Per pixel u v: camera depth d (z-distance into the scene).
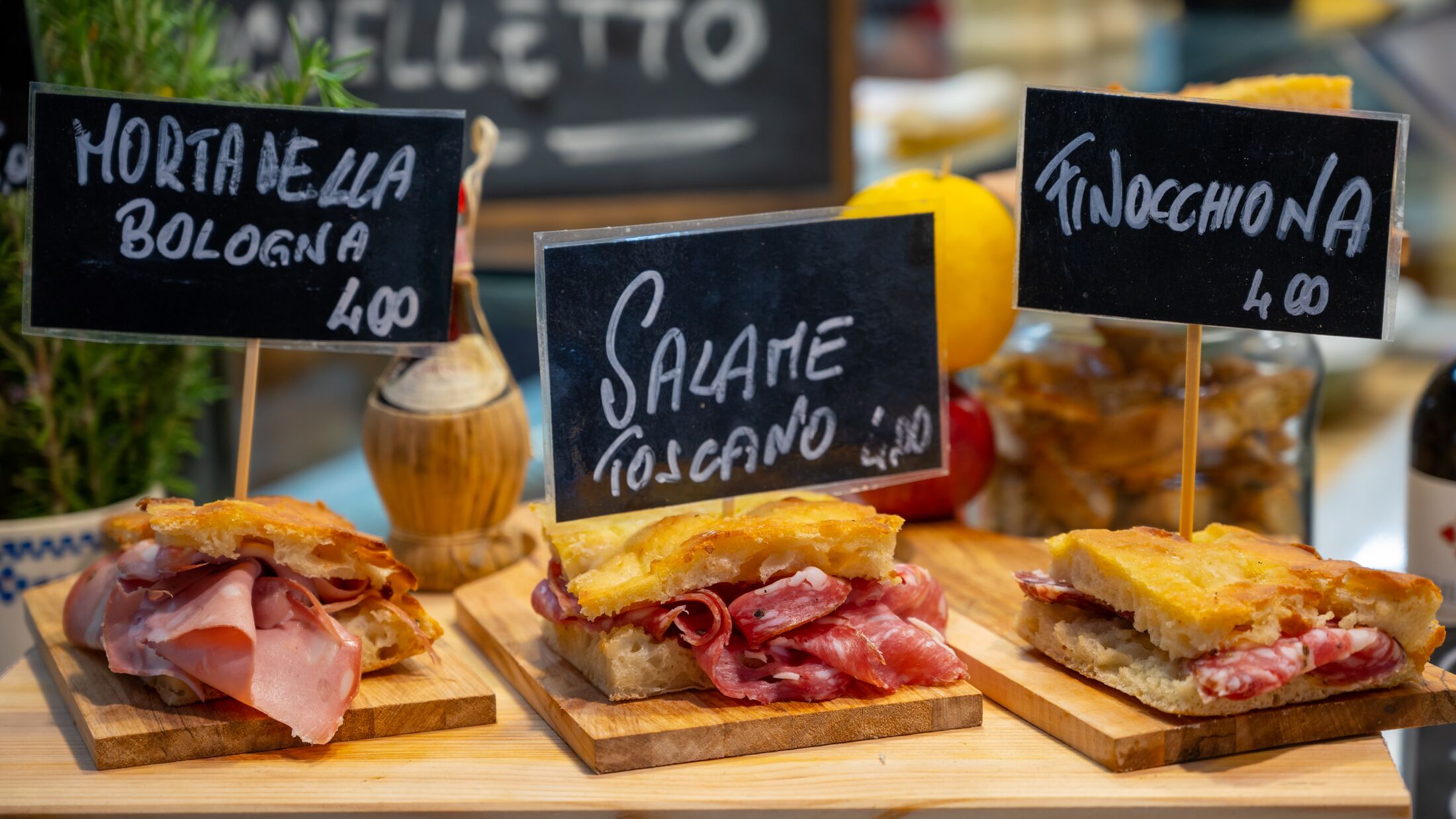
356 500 2.37
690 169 3.40
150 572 1.36
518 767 1.26
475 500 1.75
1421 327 3.14
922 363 1.53
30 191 1.39
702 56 3.35
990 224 1.78
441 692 1.37
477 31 3.33
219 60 2.40
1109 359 1.78
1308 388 1.79
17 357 1.71
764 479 1.47
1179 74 2.91
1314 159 1.42
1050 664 1.43
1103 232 1.42
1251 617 1.24
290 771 1.24
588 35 3.34
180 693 1.32
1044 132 1.41
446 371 1.72
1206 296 1.43
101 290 1.41
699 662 1.33
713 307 1.44
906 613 1.46
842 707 1.31
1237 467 1.79
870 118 3.50
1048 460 1.86
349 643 1.31
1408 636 1.32
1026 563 1.78
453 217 1.47
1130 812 1.17
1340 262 1.43
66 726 1.35
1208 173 1.42
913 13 3.64
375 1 3.28
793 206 3.39
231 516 1.31
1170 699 1.26
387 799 1.18
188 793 1.19
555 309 1.38
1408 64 2.67
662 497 1.43
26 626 1.75
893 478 1.53
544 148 3.37
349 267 1.45
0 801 1.17
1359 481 2.38
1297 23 2.74
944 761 1.26
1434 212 2.97
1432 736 1.52
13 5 1.64
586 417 1.39
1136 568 1.32
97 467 1.83
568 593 1.43
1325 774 1.22
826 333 1.49
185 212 1.42
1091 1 3.22
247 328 1.44
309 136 1.44
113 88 1.74
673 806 1.18
